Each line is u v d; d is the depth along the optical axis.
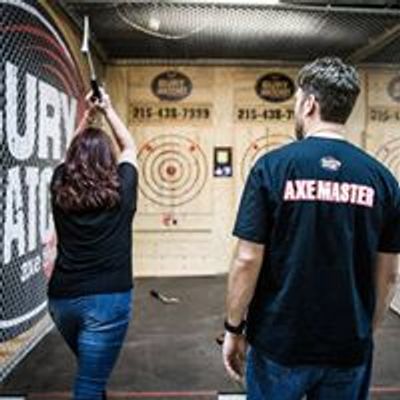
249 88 6.06
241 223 1.39
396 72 6.05
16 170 3.11
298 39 5.12
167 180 6.06
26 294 3.43
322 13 4.23
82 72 4.79
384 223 1.41
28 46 3.30
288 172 1.36
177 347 3.71
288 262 1.37
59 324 2.10
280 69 6.05
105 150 2.06
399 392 3.01
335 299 1.37
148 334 4.00
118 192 2.03
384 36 4.84
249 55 5.81
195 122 6.05
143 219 6.06
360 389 1.48
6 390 2.96
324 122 1.42
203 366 3.36
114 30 4.78
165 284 5.66
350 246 1.36
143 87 6.01
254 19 4.45
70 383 3.07
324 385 1.44
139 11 4.22
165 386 3.04
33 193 3.45
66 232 2.03
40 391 2.96
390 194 1.41
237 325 1.46
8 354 3.16
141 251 6.07
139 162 6.04
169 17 4.41
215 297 5.13
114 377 3.16
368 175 1.38
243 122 6.07
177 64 6.00
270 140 6.08
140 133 6.03
